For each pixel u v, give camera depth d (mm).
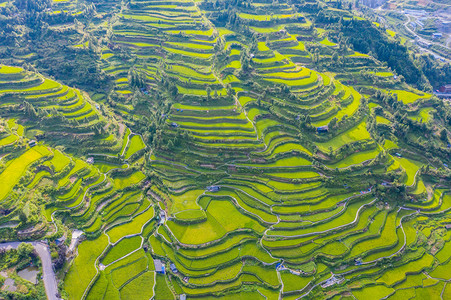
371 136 133500
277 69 153375
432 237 109750
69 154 123500
